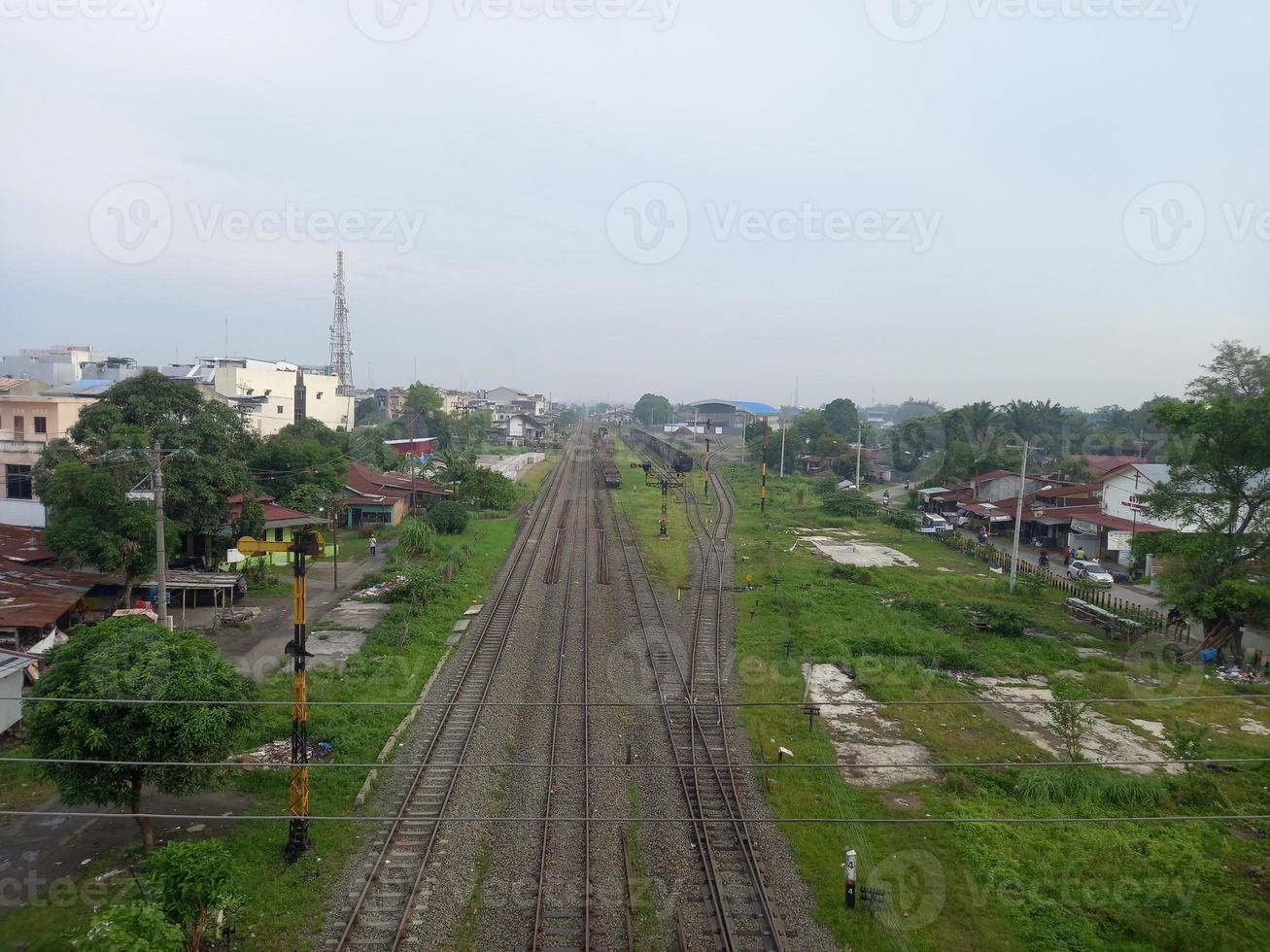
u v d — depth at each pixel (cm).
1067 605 3131
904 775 1712
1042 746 1875
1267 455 2375
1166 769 1770
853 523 5062
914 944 1192
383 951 1138
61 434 3553
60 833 1412
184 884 1105
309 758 1688
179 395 2770
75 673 1291
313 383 7219
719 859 1385
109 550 2267
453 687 2069
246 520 2936
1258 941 1217
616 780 1633
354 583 3141
